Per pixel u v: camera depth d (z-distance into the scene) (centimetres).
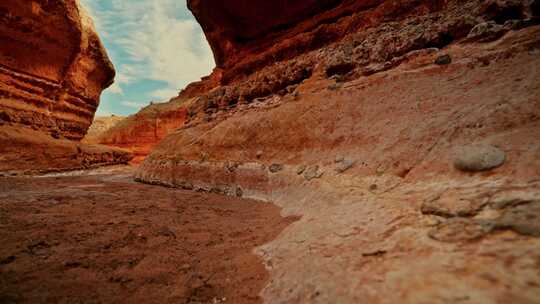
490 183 204
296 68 783
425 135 326
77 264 256
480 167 225
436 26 509
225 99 994
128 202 547
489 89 318
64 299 202
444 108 347
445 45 491
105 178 1131
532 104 254
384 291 146
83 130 1880
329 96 593
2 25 1294
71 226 364
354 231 233
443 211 196
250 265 261
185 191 723
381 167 343
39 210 442
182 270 257
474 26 450
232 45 1244
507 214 163
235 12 1120
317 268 201
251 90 880
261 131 675
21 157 1251
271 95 809
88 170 1543
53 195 596
